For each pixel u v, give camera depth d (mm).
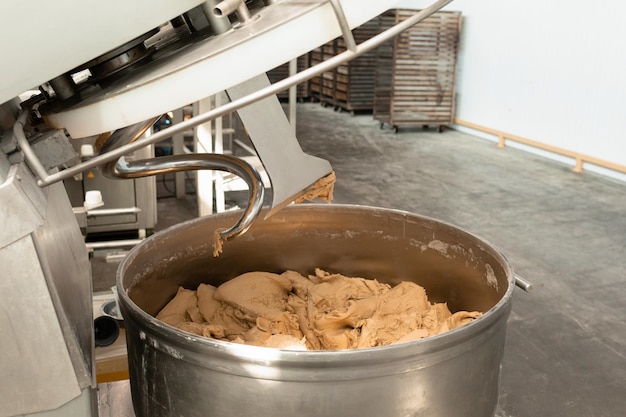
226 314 1499
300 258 1664
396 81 7105
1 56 652
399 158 6004
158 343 868
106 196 3316
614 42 5277
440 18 6957
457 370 867
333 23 679
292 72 3779
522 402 2270
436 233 1445
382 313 1460
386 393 812
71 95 840
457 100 7504
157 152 4633
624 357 2596
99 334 1271
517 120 6535
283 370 786
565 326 2830
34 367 762
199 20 874
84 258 1226
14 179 706
